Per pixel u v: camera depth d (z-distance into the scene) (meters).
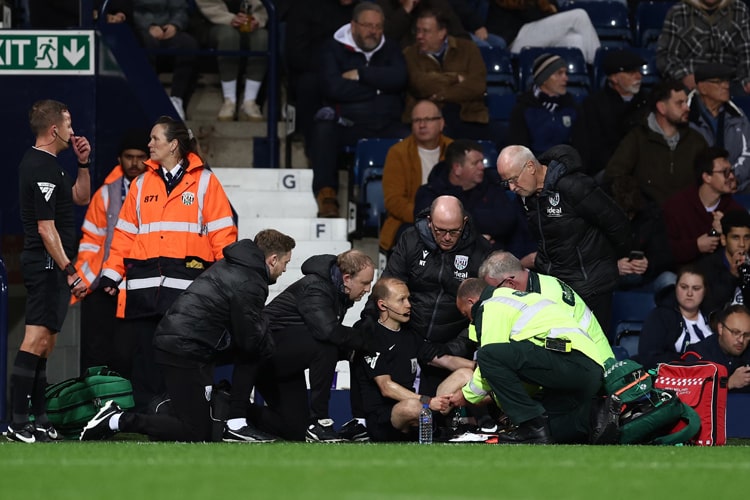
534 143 38.09
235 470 16.89
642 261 34.78
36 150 26.80
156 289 28.38
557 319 25.61
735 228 34.12
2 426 29.16
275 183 38.25
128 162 30.27
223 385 28.02
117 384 28.62
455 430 28.00
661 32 44.44
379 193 37.19
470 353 29.08
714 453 21.73
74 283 26.92
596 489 15.17
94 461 18.39
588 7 46.81
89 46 31.20
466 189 33.44
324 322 27.64
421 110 35.50
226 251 26.34
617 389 25.53
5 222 30.98
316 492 14.26
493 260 26.88
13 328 34.91
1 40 31.20
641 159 36.97
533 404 25.45
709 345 31.53
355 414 29.20
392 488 14.83
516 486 15.34
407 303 28.42
